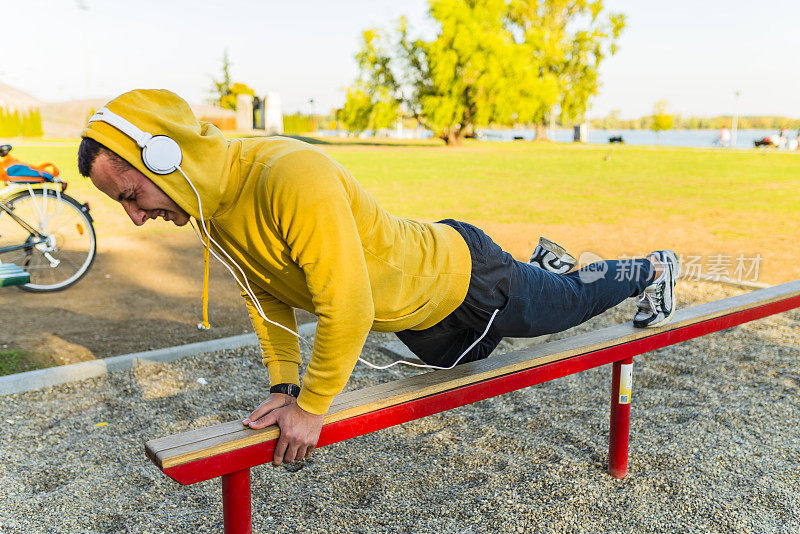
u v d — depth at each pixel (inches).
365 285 57.2
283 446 60.4
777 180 597.9
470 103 1282.0
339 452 109.4
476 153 1026.1
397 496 96.1
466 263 71.3
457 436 114.7
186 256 264.5
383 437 114.7
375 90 1300.4
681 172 683.4
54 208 211.3
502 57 1211.9
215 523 89.9
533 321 78.8
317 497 96.0
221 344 156.0
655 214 388.5
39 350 153.8
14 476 100.3
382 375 143.4
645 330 93.0
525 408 125.8
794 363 146.5
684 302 200.7
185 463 55.5
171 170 53.8
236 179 58.0
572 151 1125.1
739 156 973.8
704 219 368.5
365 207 61.9
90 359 148.9
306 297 64.7
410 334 76.7
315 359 59.3
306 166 55.4
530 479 100.0
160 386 134.5
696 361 149.1
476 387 75.3
